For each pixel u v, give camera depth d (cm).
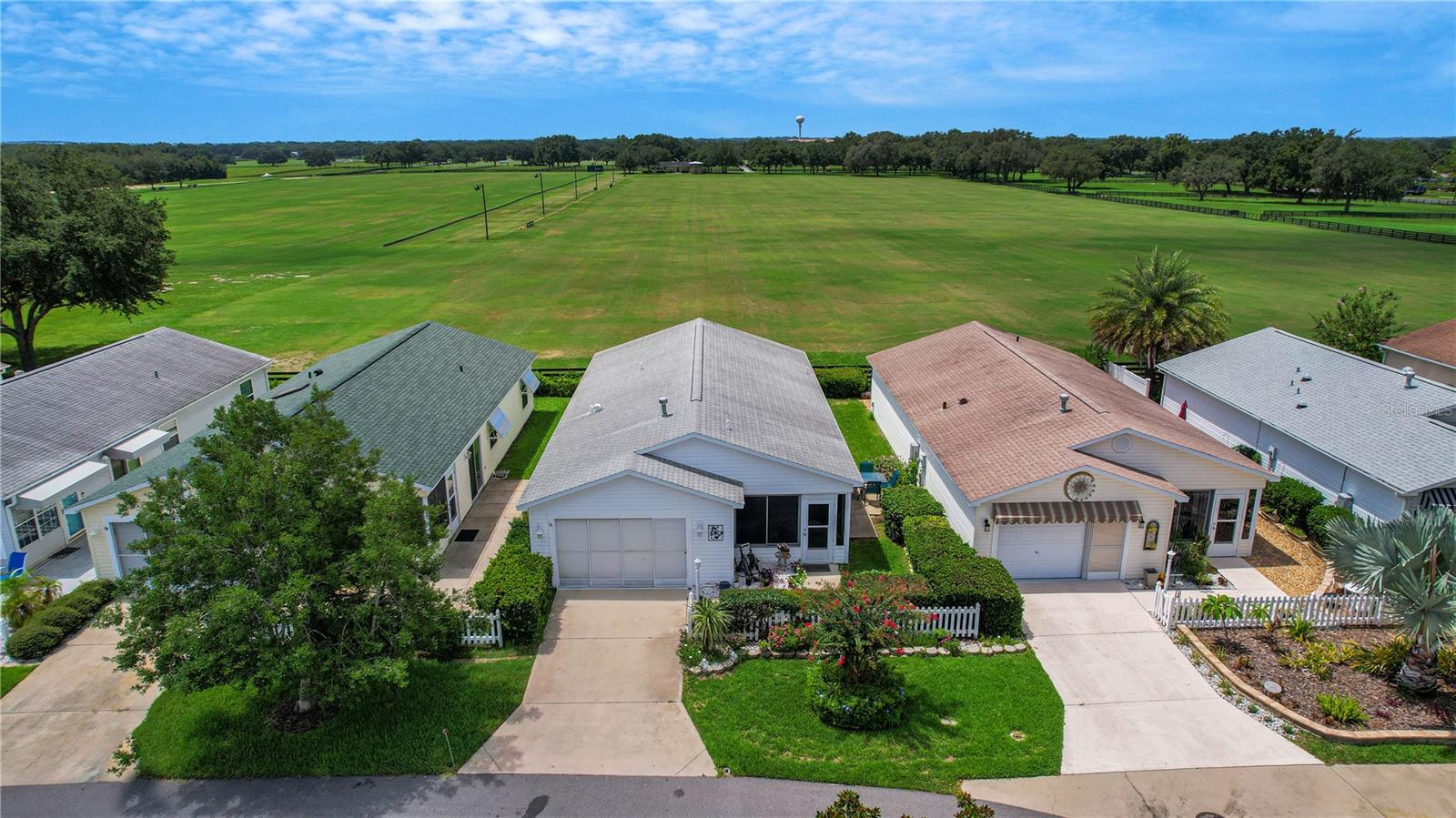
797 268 7688
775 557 2355
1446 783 1478
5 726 1634
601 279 7156
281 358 4700
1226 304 6097
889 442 3347
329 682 1491
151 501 1491
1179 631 1972
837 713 1608
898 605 1756
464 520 2645
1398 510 2245
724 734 1600
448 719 1638
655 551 2222
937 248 8975
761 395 2816
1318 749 1569
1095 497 2194
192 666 1357
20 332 4262
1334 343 3841
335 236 10469
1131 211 13225
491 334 5284
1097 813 1408
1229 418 3077
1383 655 1775
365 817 1395
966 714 1662
